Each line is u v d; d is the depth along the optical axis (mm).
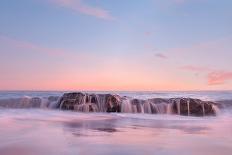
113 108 21922
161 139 10562
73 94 23359
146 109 21719
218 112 21391
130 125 15117
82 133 12023
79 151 8555
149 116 19781
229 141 10273
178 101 21547
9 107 24016
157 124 15578
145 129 13492
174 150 8836
